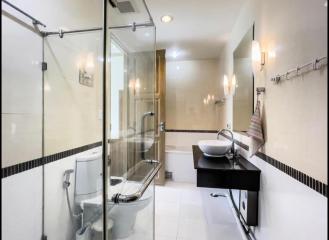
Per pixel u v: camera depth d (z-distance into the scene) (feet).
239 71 8.26
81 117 5.49
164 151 12.21
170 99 14.28
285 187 4.40
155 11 7.77
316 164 3.35
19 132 3.74
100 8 5.95
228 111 10.68
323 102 3.17
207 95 13.92
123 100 6.77
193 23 8.77
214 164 6.75
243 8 7.55
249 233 6.81
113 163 5.64
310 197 3.51
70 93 5.11
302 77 3.76
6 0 3.39
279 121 4.70
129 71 7.19
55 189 4.73
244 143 7.65
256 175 6.00
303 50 3.74
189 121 14.11
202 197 10.07
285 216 4.39
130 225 5.70
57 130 4.75
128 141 7.06
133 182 5.88
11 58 3.52
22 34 3.76
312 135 3.45
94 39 5.63
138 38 7.20
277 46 4.83
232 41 9.54
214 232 7.14
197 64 14.03
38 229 4.27
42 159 4.34
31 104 4.01
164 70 12.03
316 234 3.34
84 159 5.36
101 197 4.95
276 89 4.87
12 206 3.64
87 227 5.18
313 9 3.43
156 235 6.95
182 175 12.46
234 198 8.73
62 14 4.84
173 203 9.41
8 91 3.48
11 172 3.60
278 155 4.74
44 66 4.32
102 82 5.29
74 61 5.22
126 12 6.03
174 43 11.09
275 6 4.94
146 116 8.95
